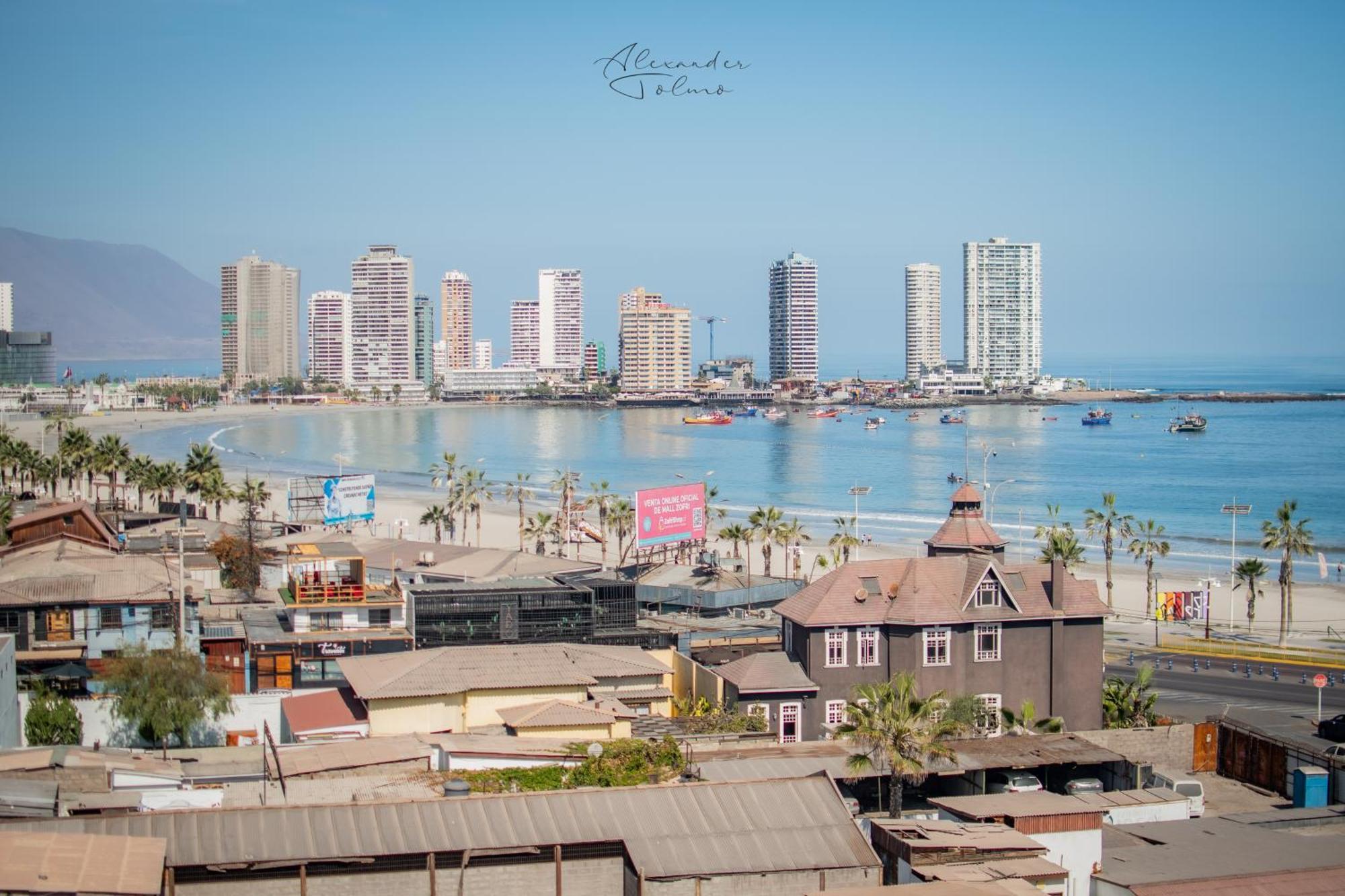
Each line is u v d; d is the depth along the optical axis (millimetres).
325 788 72125
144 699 86438
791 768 77250
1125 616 170250
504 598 106000
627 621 112688
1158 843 68500
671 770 76562
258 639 104312
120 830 57125
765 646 108250
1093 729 96438
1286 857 64938
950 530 104625
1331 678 129500
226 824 58125
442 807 60812
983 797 68625
